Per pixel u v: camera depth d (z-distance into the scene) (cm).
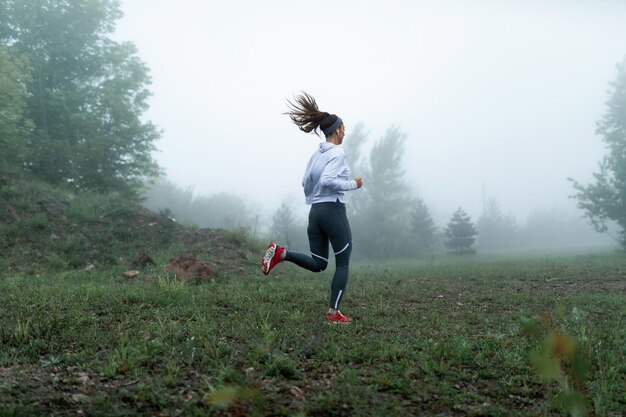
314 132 512
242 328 420
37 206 1475
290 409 246
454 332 453
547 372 186
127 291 640
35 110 2094
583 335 395
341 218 483
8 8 2127
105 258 1302
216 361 313
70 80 2284
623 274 1194
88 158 2114
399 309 599
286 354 343
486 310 621
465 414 258
